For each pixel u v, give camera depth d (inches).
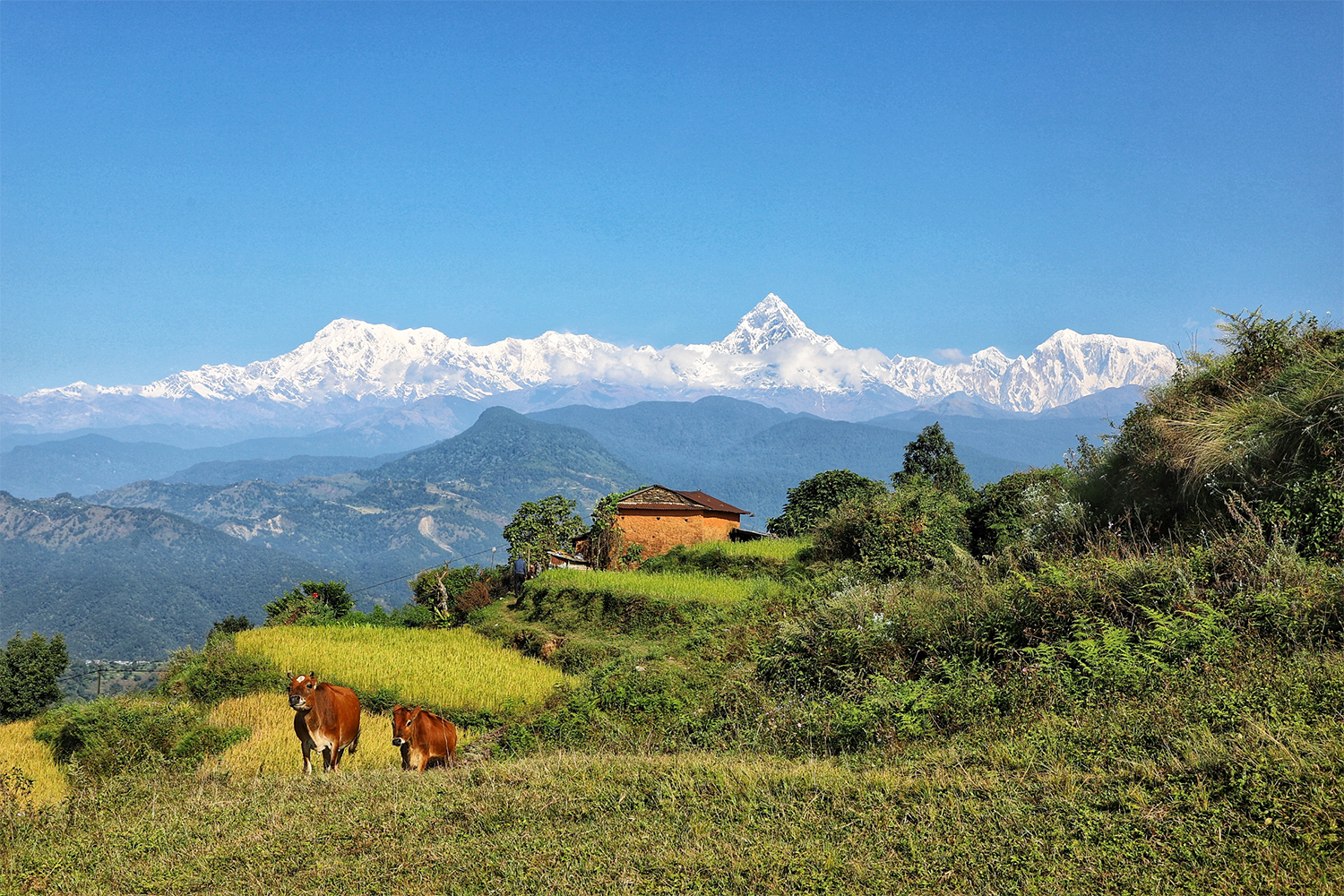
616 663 989.8
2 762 878.4
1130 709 327.0
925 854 254.4
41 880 332.8
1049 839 250.4
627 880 267.3
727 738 486.3
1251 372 616.7
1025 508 954.1
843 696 483.2
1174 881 220.4
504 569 2314.2
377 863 315.9
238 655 1243.8
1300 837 221.5
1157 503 589.3
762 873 260.4
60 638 2578.7
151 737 809.5
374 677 1150.3
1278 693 297.1
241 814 400.8
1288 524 448.5
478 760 550.9
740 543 1744.6
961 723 382.6
